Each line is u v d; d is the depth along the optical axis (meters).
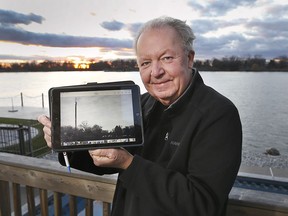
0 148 7.88
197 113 1.01
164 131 1.16
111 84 1.07
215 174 0.91
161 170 0.97
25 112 18.64
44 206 1.71
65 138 1.02
